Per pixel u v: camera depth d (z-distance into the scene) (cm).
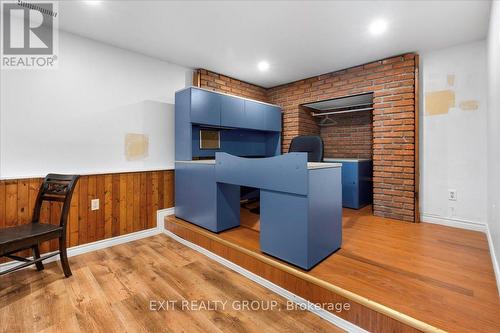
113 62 279
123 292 183
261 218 204
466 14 215
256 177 205
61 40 243
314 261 180
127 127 291
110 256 246
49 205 233
